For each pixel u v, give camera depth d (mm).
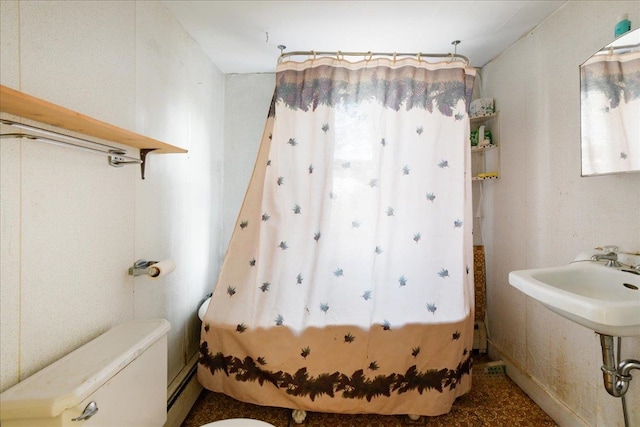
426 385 1570
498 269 2199
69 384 796
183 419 1646
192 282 1929
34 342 875
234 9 1610
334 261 1631
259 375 1601
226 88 2496
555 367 1668
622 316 870
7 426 750
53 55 927
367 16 1678
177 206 1727
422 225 1640
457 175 1641
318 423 1652
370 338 1587
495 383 1973
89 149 992
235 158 2508
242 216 1686
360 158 1652
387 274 1628
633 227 1252
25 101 697
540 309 1782
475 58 2232
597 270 1258
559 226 1633
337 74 1643
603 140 1299
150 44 1449
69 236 994
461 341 1604
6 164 799
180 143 1760
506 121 2090
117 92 1217
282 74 1649
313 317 1606
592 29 1424
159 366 1168
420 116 1643
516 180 1987
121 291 1248
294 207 1644
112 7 1186
